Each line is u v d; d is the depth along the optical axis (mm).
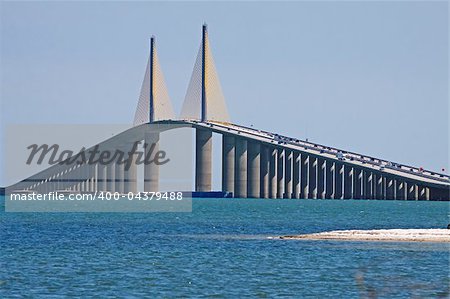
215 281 184375
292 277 190250
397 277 190375
